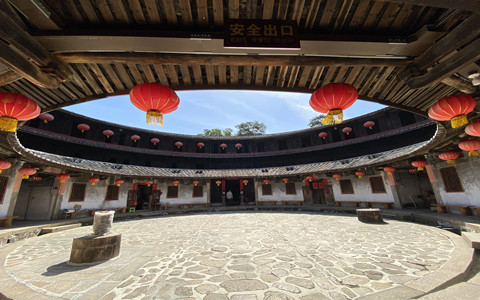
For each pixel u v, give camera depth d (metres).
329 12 2.67
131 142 21.41
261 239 8.04
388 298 3.38
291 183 21.44
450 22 2.62
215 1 2.52
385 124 17.84
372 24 2.83
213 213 17.83
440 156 8.89
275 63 3.12
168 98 3.06
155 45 2.81
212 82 3.86
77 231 10.78
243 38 2.66
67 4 2.44
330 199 18.88
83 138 18.23
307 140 23.12
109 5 2.51
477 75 3.34
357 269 4.78
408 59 3.21
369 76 3.89
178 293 3.84
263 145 25.27
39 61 2.72
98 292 3.84
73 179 14.75
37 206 13.94
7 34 2.26
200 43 2.77
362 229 9.20
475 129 4.79
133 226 11.89
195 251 6.63
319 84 3.99
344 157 20.36
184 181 20.88
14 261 5.74
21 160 10.72
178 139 24.48
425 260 5.14
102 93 4.01
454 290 2.98
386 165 14.09
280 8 2.68
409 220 11.15
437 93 4.50
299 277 4.46
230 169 23.56
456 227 8.35
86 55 2.91
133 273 4.79
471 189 9.45
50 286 4.07
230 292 3.87
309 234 8.62
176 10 2.61
